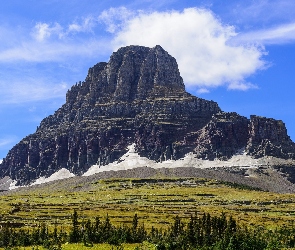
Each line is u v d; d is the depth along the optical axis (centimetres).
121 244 17912
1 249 17588
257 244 17438
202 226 19575
